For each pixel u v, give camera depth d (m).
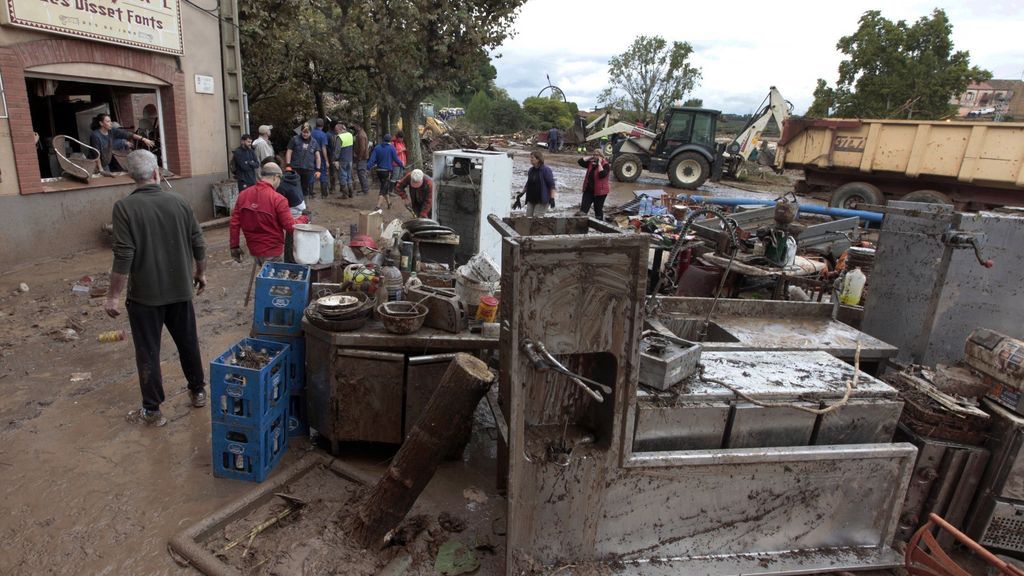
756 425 2.84
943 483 2.99
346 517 2.96
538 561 2.64
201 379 3.91
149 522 2.86
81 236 7.41
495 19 14.09
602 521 2.66
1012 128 10.84
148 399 3.64
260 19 11.85
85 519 2.86
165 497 3.04
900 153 12.29
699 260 5.68
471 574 2.68
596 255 2.31
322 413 3.44
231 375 3.04
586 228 3.12
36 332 5.00
